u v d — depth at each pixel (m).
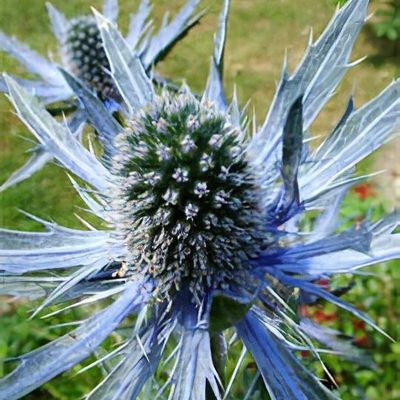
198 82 0.34
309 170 0.12
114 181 0.13
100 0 0.39
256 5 0.36
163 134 0.12
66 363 0.11
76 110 0.18
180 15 0.20
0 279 0.12
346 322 0.21
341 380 0.20
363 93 0.32
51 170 0.29
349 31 0.12
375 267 0.21
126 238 0.13
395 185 0.28
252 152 0.13
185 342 0.11
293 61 0.34
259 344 0.12
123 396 0.11
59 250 0.13
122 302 0.12
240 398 0.14
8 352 0.21
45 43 0.37
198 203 0.12
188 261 0.12
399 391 0.20
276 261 0.12
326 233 0.13
